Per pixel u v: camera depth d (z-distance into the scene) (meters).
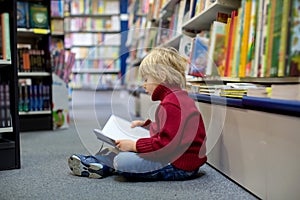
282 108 0.92
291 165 0.91
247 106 1.15
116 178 1.35
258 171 1.09
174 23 2.43
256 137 1.10
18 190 1.20
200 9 1.82
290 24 1.00
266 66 1.13
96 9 6.12
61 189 1.21
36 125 2.82
